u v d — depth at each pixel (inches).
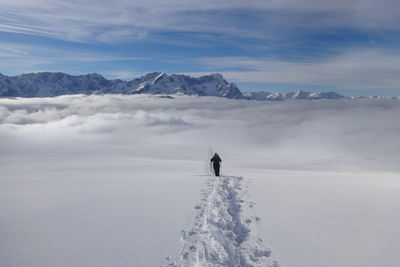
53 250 278.2
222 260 263.3
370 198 475.2
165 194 509.0
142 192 528.1
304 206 425.7
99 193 526.0
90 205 436.8
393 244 290.4
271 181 663.1
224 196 500.1
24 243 294.4
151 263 253.3
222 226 347.6
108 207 424.2
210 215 380.8
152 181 671.8
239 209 412.2
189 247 284.5
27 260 258.5
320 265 250.4
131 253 271.7
